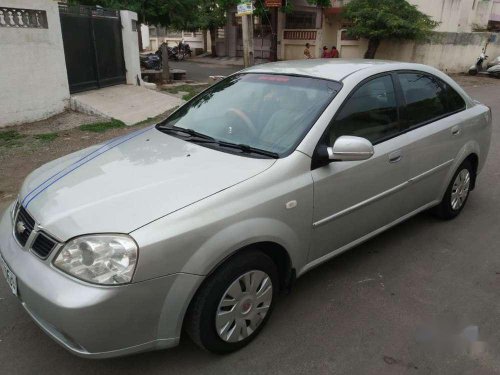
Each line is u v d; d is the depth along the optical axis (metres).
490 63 20.94
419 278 3.45
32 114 8.37
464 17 26.00
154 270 2.16
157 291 2.20
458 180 4.31
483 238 4.10
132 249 2.12
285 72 3.50
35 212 2.44
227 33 28.58
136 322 2.19
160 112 9.88
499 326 2.92
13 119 8.06
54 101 8.81
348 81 3.19
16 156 6.54
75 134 7.83
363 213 3.27
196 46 32.09
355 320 2.96
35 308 2.23
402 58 20.59
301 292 3.26
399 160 3.42
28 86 8.20
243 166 2.69
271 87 3.39
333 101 3.04
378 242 4.00
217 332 2.49
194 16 16.03
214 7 27.50
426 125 3.75
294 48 24.75
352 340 2.78
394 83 3.54
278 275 2.87
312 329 2.87
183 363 2.58
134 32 11.95
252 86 3.50
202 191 2.43
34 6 8.05
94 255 2.12
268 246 2.69
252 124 3.14
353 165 3.05
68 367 2.55
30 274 2.25
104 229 2.17
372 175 3.21
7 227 2.69
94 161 2.95
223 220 2.37
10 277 2.42
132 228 2.17
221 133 3.19
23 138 7.44
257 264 2.56
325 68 3.47
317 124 2.92
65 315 2.08
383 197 3.39
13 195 5.09
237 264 2.46
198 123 3.41
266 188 2.59
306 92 3.20
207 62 26.80
